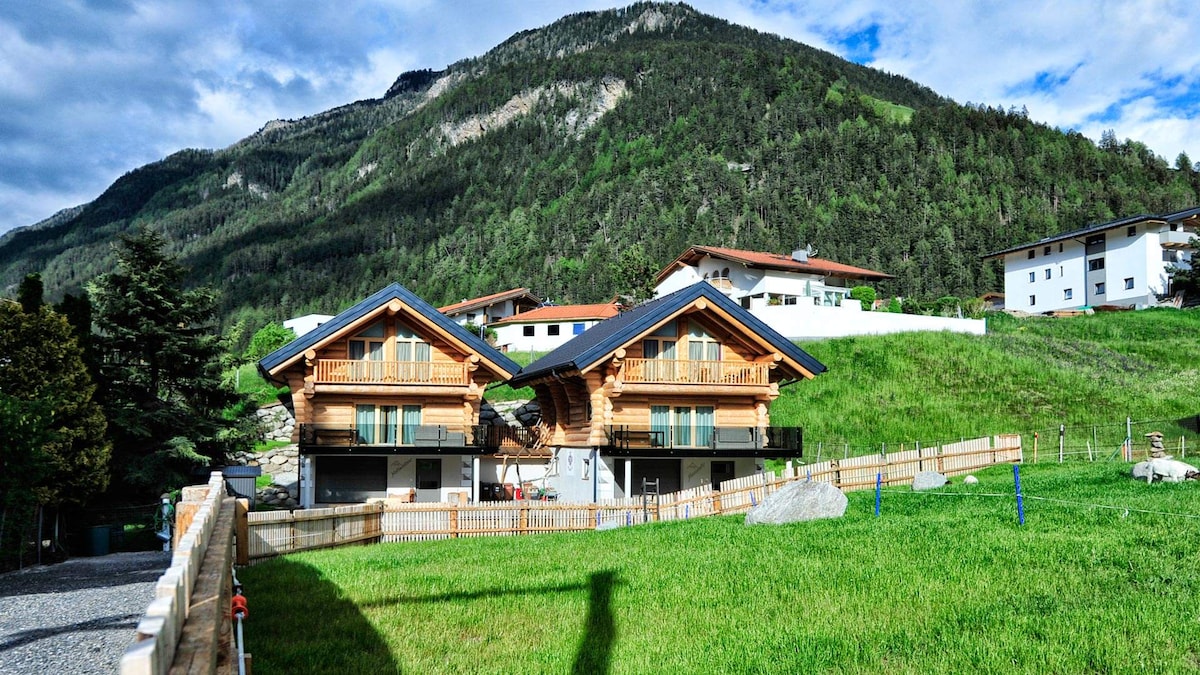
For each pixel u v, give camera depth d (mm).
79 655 10508
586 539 21594
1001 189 184500
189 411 35531
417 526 26406
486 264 190625
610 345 35844
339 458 37125
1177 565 12992
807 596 13297
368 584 15711
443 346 37562
